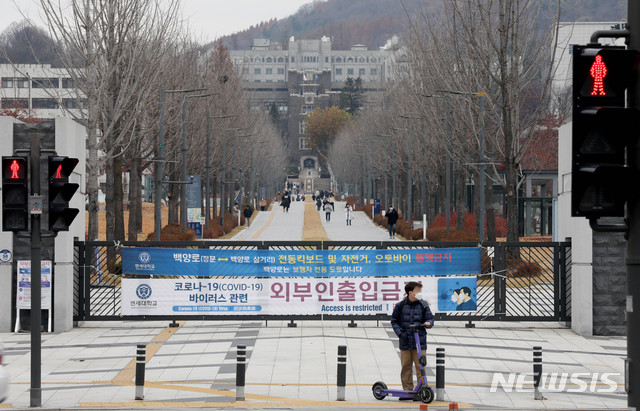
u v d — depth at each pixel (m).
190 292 28.11
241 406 17.20
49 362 22.67
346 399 17.98
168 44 52.06
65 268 28.06
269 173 192.62
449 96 56.16
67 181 17.73
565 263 28.97
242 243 28.11
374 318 28.25
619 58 8.49
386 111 113.69
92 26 41.59
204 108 79.94
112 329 28.80
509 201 41.09
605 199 8.56
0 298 28.12
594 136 8.55
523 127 45.75
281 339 26.41
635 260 8.63
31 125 27.98
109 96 44.62
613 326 27.33
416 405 17.34
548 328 29.20
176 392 18.80
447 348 24.89
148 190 151.50
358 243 28.03
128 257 28.25
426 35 62.25
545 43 43.78
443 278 28.02
